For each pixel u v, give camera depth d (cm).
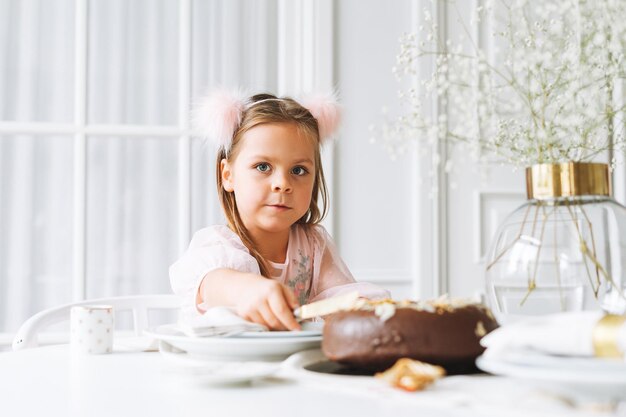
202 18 219
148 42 215
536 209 74
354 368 67
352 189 225
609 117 84
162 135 213
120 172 213
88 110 212
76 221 208
